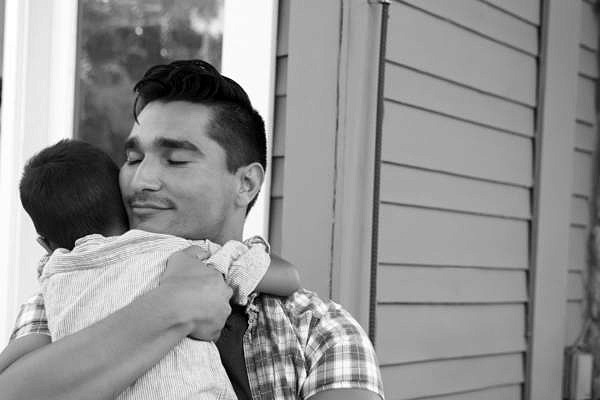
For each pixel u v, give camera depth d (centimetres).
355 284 198
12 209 232
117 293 115
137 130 129
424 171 226
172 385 109
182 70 129
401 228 220
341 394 121
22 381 102
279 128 196
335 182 198
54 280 119
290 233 194
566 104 278
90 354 103
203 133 127
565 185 279
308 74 197
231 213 133
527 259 267
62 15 241
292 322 128
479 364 248
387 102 214
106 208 128
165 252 119
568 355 289
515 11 256
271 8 197
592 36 310
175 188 126
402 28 217
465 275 241
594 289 299
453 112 234
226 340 122
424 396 228
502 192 256
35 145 236
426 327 228
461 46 237
